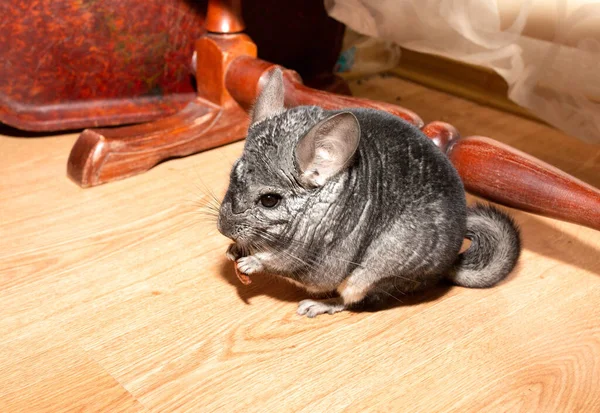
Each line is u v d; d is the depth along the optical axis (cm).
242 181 87
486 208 97
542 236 108
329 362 88
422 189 90
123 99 127
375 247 90
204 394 85
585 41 98
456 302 96
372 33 117
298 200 87
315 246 89
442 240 91
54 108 123
